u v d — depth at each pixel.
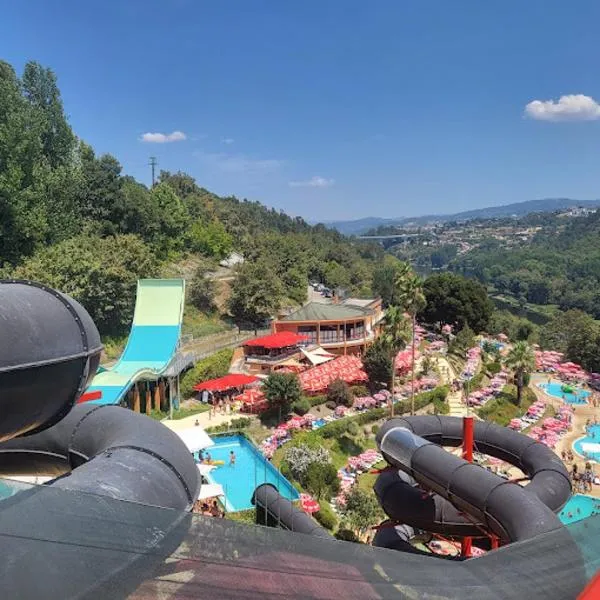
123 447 8.88
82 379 8.14
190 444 39.34
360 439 53.94
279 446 48.84
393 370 58.81
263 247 117.75
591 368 89.19
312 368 64.00
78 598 4.62
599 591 5.62
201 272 90.50
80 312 8.41
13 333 7.05
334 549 5.55
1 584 4.46
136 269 72.62
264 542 5.32
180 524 5.07
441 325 102.69
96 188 90.56
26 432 8.16
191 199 136.00
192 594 4.98
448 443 22.78
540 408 69.94
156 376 53.12
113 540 4.83
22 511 4.65
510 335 109.31
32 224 68.25
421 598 5.61
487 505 15.45
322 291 128.75
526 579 5.92
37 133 71.19
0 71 78.75
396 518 20.02
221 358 65.88
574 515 40.66
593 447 56.22
